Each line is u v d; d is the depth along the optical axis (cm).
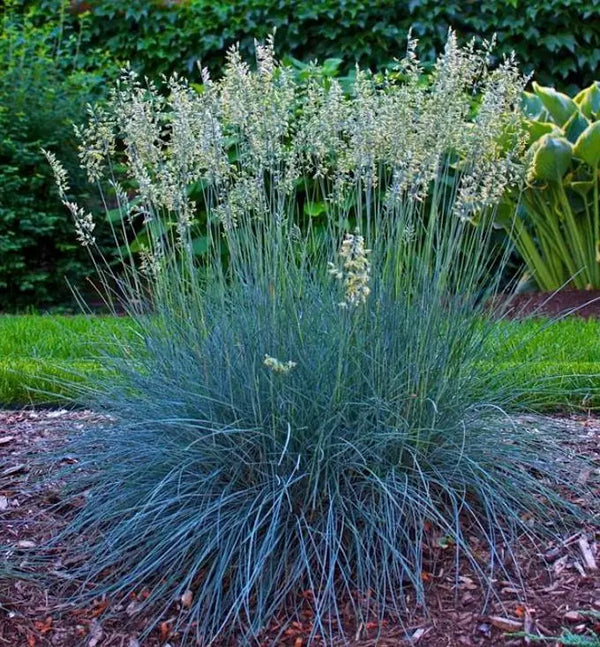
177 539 313
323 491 311
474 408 348
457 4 932
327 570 304
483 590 294
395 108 347
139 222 915
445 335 332
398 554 292
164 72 1000
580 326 594
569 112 723
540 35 938
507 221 711
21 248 833
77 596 307
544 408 449
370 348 323
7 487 382
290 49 966
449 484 327
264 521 311
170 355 350
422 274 337
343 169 368
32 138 840
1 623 296
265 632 286
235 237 364
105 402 367
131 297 377
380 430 319
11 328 637
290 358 320
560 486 352
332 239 351
